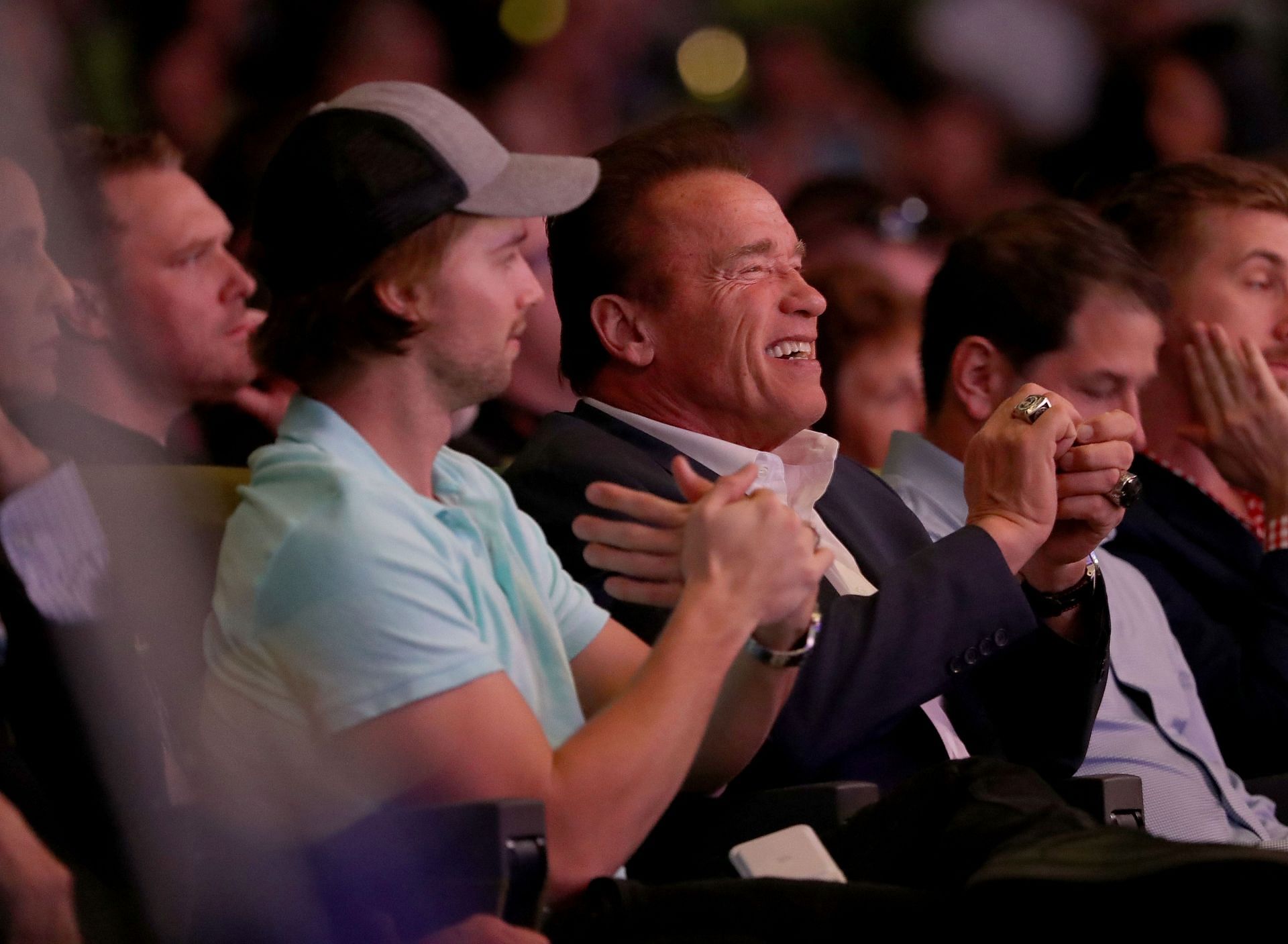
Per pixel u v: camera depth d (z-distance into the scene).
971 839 6.32
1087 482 8.90
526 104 19.03
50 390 6.65
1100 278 10.81
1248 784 11.28
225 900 6.12
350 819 6.16
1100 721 10.62
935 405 11.37
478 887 5.55
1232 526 12.20
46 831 6.10
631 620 8.28
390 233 6.45
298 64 16.16
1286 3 24.22
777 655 7.22
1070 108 24.02
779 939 5.93
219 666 6.32
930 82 23.47
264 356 6.71
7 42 7.26
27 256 6.60
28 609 6.27
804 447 9.55
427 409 6.77
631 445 9.09
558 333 12.65
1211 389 12.30
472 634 6.36
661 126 9.73
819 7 22.80
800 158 22.59
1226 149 23.95
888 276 13.16
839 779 8.48
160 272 8.23
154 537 6.69
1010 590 8.43
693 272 9.37
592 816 6.12
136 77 14.36
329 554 6.16
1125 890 5.57
